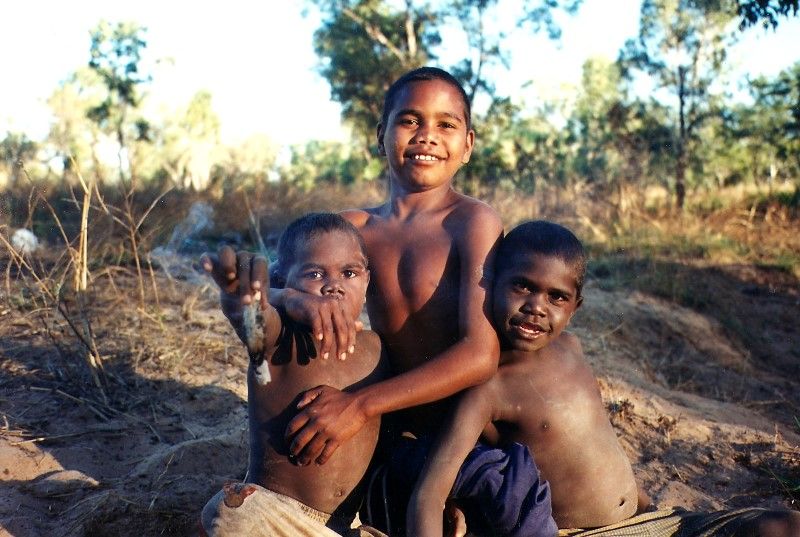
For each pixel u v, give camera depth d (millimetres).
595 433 2564
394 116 2660
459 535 2375
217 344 4605
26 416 3561
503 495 2291
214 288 5844
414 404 2361
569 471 2521
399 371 2637
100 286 5480
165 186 11023
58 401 3725
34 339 4410
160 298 5406
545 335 2449
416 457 2471
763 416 5531
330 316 2268
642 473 3750
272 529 2201
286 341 2373
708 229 13945
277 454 2375
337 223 2428
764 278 10961
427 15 25109
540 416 2504
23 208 8266
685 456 4000
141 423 3602
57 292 4059
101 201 4531
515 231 2533
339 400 2322
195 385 4047
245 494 2213
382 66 25203
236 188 11453
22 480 3080
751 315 9328
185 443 3355
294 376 2375
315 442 2293
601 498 2541
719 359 7605
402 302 2578
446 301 2543
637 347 7176
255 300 2045
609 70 32906
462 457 2385
